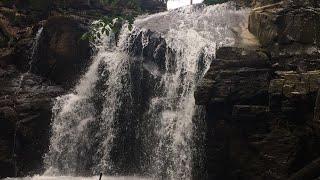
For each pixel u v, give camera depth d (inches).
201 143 497.0
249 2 714.8
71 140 592.1
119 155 580.1
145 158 557.0
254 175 434.9
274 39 495.8
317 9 489.4
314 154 408.8
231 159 452.1
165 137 541.0
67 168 586.2
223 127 454.0
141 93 589.3
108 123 597.3
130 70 602.9
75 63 639.1
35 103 585.0
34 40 681.0
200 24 646.5
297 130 413.7
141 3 925.8
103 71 620.4
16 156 572.4
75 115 600.1
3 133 574.9
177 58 581.3
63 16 652.7
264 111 428.8
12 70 667.4
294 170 410.3
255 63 461.4
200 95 451.2
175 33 610.5
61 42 644.7
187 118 527.8
